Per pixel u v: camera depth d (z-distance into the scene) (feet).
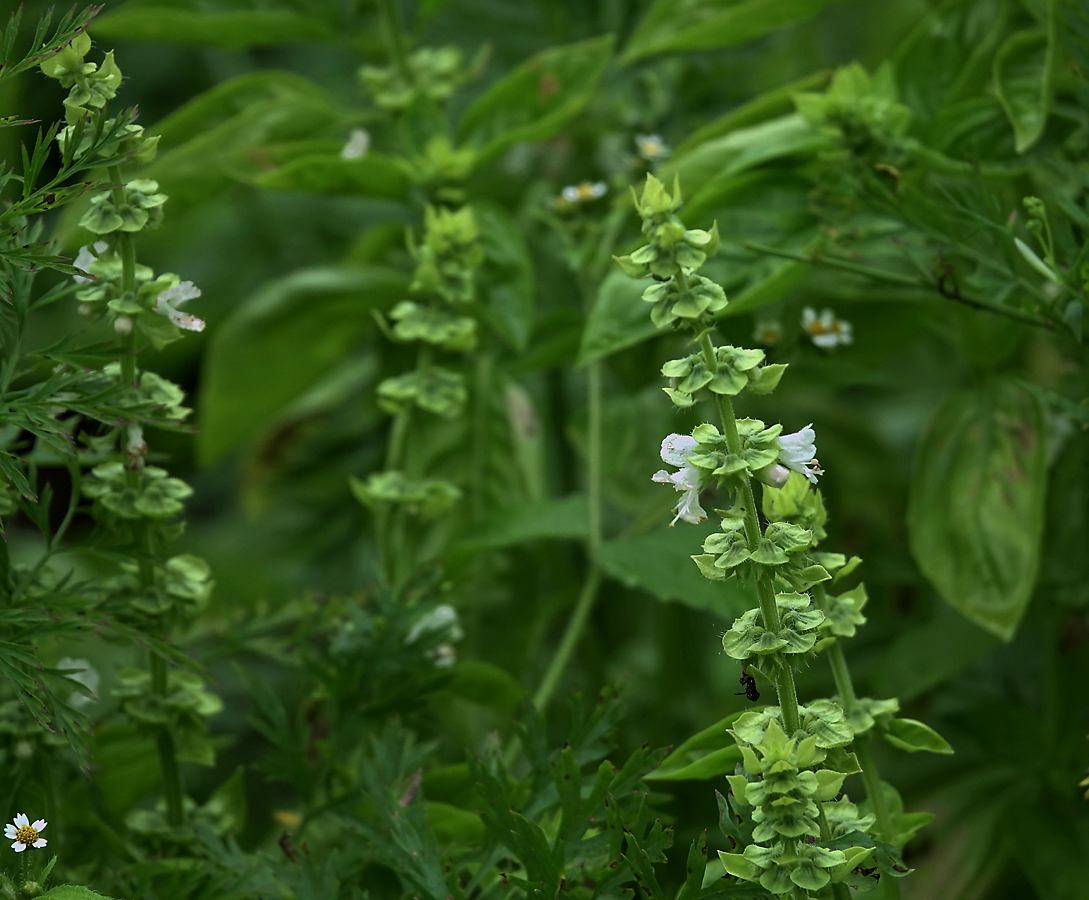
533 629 3.95
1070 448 3.93
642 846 3.47
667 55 4.19
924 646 3.92
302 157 3.99
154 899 3.57
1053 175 3.84
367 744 3.78
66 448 3.49
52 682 3.49
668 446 3.40
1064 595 3.91
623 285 3.78
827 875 3.39
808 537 3.40
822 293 3.97
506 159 4.24
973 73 3.90
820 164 3.85
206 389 4.06
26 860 3.47
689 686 4.23
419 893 3.55
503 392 4.03
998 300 3.72
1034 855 3.86
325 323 4.05
